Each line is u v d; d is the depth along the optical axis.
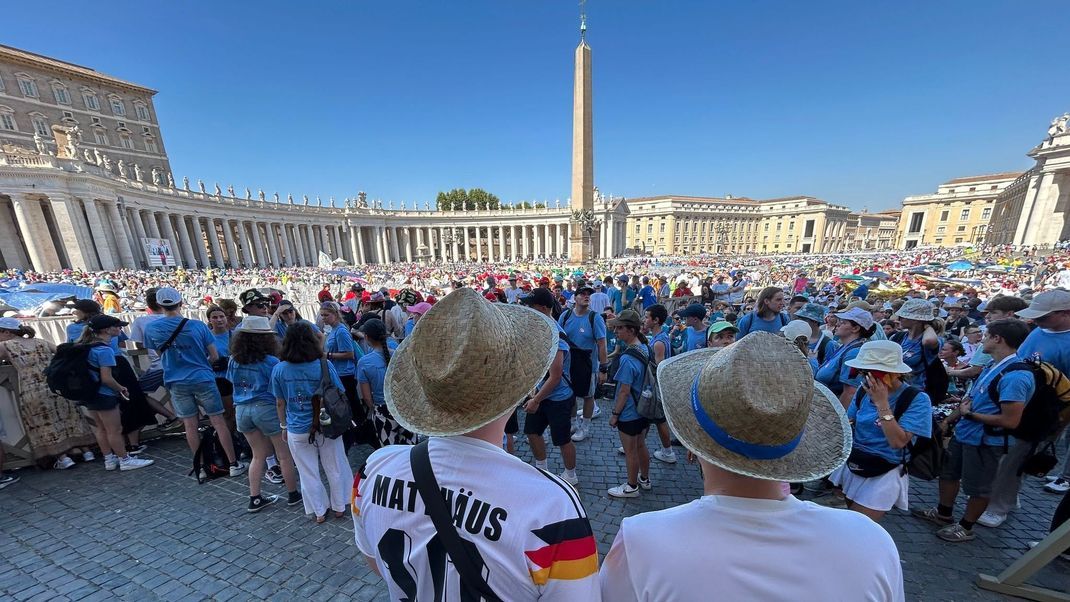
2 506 4.60
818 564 1.05
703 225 115.81
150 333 4.80
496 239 104.25
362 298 10.60
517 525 1.13
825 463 1.21
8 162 37.56
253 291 7.01
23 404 5.25
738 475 1.21
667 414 1.40
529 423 4.94
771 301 6.36
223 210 58.94
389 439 5.19
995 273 26.48
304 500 4.25
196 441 5.12
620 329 4.54
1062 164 48.31
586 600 1.13
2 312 11.86
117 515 4.41
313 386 4.07
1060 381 3.50
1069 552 3.64
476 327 1.21
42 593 3.36
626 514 4.46
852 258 53.75
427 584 1.18
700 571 1.08
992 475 3.69
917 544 3.90
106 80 64.56
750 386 1.12
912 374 4.89
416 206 96.50
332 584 3.43
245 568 3.62
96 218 42.09
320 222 76.06
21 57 55.09
